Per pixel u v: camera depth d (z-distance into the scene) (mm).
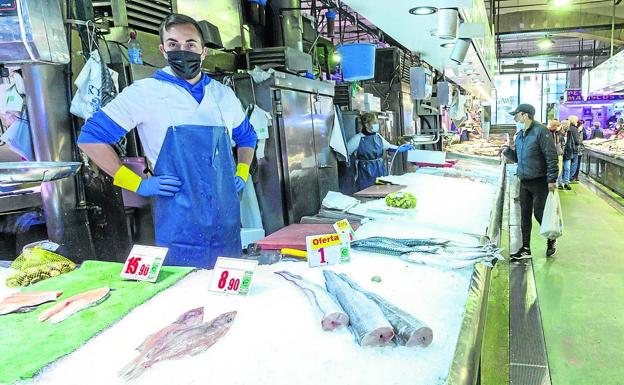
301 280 1315
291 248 1771
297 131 3701
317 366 875
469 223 2170
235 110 2172
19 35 1772
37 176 1299
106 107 1882
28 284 1452
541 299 3578
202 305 1214
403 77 6898
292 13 4215
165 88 1905
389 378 823
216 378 851
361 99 5551
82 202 2402
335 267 1505
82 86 2246
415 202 2521
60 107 2275
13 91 2215
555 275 4105
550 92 23500
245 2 3955
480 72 7152
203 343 975
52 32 1908
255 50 3740
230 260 1340
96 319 1139
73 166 1438
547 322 3178
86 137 1878
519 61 20109
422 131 8312
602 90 10914
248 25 4004
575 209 7215
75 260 2406
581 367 2609
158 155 1947
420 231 2029
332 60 5570
